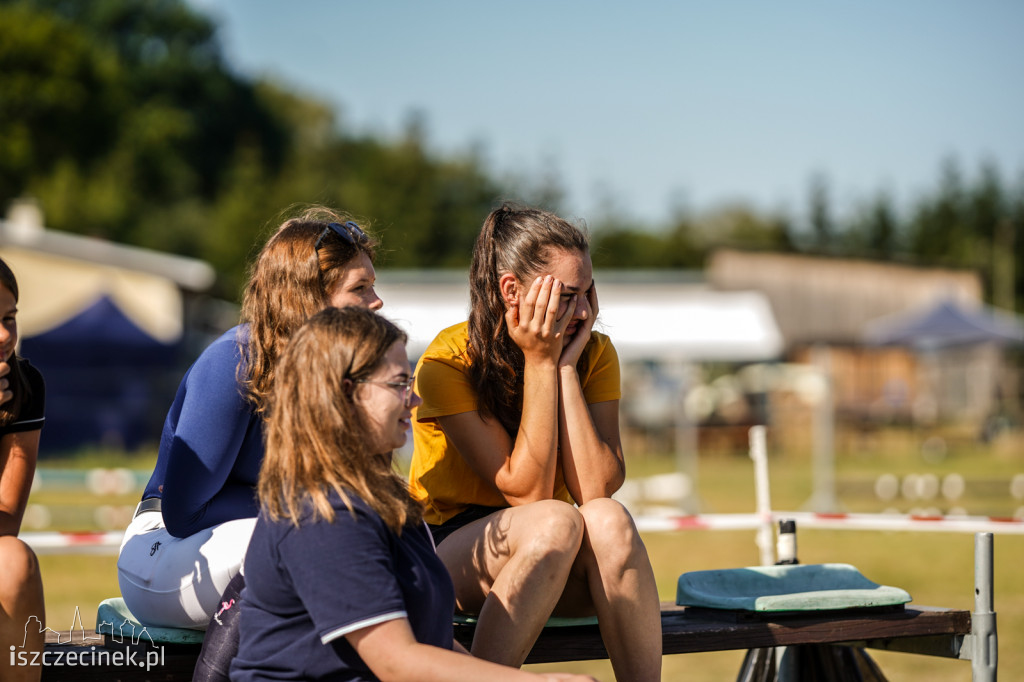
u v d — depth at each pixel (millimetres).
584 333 7480
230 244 131625
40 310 59750
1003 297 143125
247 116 178250
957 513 31812
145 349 52094
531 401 7078
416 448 7773
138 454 51469
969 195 166375
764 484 11992
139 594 6629
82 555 23625
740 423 59688
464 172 166000
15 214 69500
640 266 154750
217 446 6570
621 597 6605
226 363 6691
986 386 75562
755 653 8766
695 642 7191
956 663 14008
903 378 78562
